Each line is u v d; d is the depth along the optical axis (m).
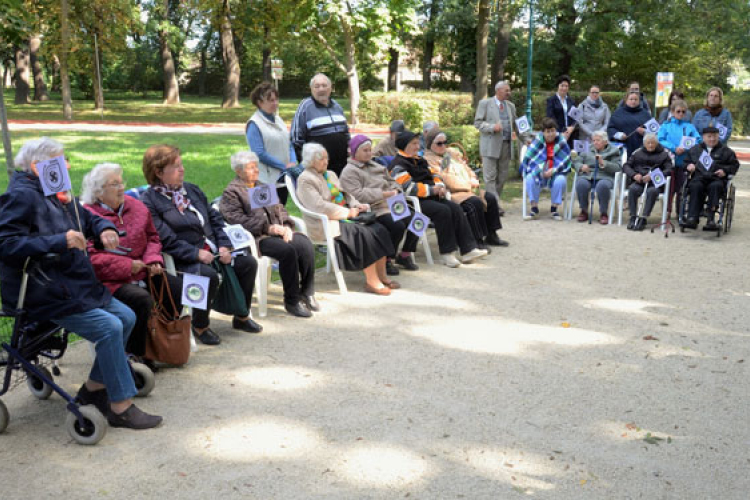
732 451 3.90
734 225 10.21
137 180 13.80
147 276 4.86
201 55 62.81
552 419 4.26
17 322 3.93
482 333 5.76
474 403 4.46
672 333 5.80
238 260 5.62
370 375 4.89
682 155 10.29
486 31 15.05
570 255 8.40
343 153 7.84
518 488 3.49
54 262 3.87
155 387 4.67
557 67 33.84
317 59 58.84
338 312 6.26
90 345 4.42
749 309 6.42
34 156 3.87
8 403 4.46
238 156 6.17
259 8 29.16
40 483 3.51
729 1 21.80
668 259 8.22
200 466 3.68
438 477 3.58
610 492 3.47
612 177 10.32
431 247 8.78
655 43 30.95
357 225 6.71
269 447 3.88
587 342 5.58
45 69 63.47
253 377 4.84
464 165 8.69
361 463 3.71
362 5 26.83
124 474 3.60
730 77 39.03
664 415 4.33
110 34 33.03
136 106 42.03
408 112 28.34
